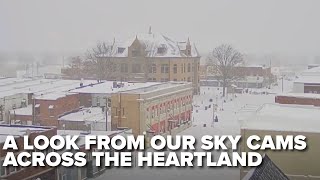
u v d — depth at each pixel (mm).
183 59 109812
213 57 150000
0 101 66812
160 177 40938
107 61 109750
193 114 88438
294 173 32719
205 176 41219
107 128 59344
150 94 61344
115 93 60844
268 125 34844
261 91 127625
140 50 107938
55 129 38969
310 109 45062
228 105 101125
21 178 33500
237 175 41250
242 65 141500
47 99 63375
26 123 64125
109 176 41625
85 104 71250
